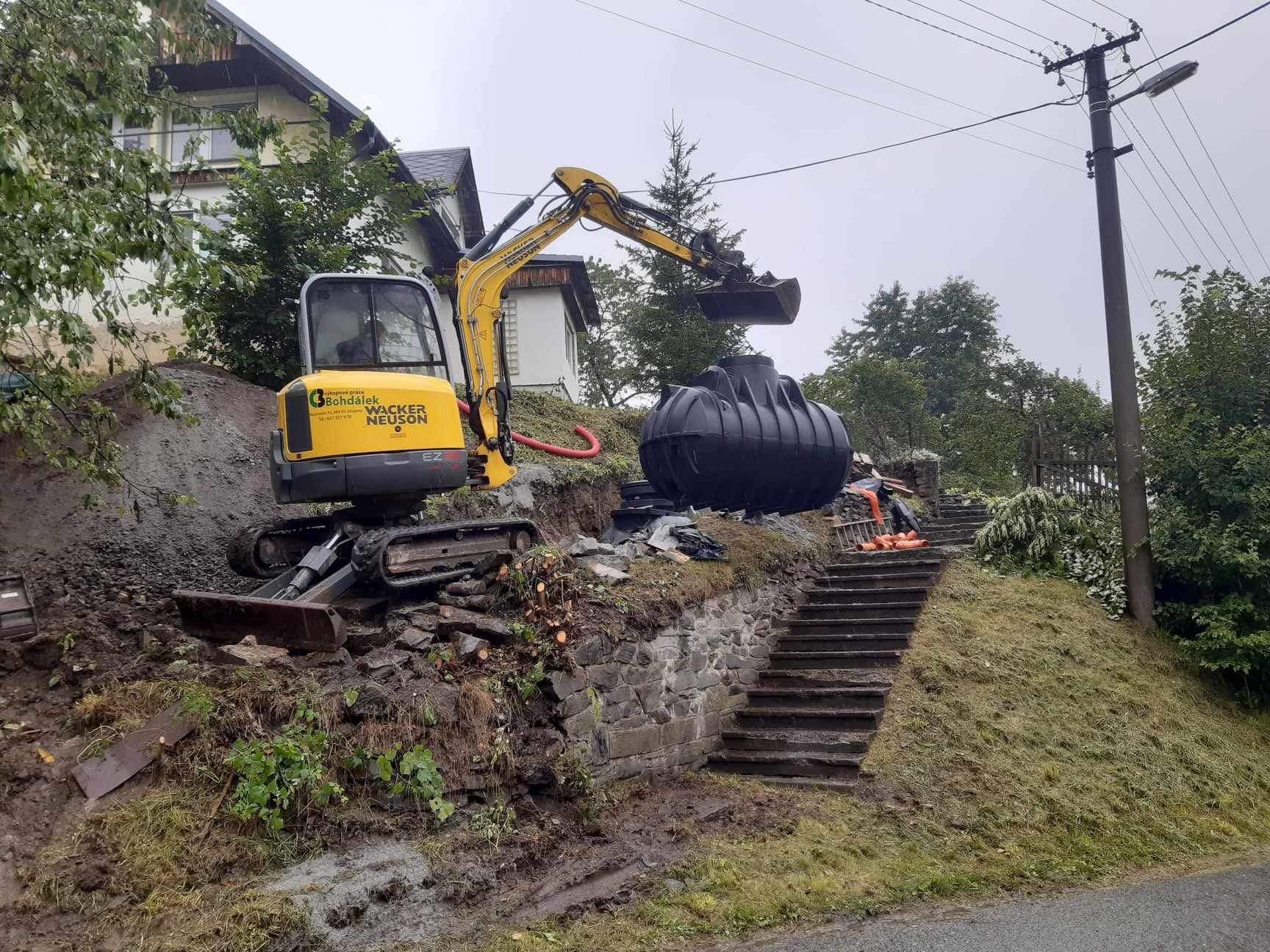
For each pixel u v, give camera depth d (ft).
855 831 23.30
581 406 56.34
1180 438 37.70
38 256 18.78
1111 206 41.22
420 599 24.89
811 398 98.99
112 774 16.97
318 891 15.88
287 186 37.40
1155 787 27.14
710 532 35.94
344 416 23.50
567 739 22.50
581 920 17.61
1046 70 42.91
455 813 19.33
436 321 27.12
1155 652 35.68
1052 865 22.21
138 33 23.12
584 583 27.12
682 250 35.96
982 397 97.86
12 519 25.76
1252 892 20.72
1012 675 31.50
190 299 28.55
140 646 22.08
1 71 21.47
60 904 14.74
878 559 41.11
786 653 33.47
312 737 18.11
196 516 29.04
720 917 18.15
